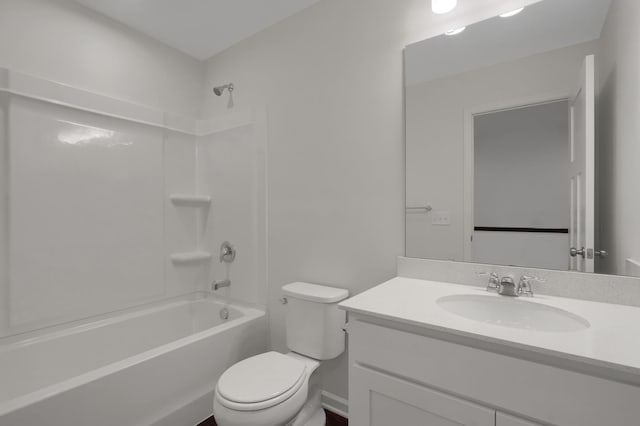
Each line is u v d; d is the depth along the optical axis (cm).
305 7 192
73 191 185
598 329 89
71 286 184
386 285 139
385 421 106
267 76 212
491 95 135
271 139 210
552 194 124
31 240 169
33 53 171
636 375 70
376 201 165
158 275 227
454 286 137
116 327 197
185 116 247
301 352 169
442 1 135
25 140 167
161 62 231
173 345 161
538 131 126
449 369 93
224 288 239
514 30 130
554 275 122
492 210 136
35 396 116
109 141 201
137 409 143
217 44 234
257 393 124
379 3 163
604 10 116
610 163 114
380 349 106
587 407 74
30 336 169
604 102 115
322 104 184
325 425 168
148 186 222
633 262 110
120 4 190
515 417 83
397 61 157
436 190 148
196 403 167
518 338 82
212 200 247
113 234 203
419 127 151
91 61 194
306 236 192
